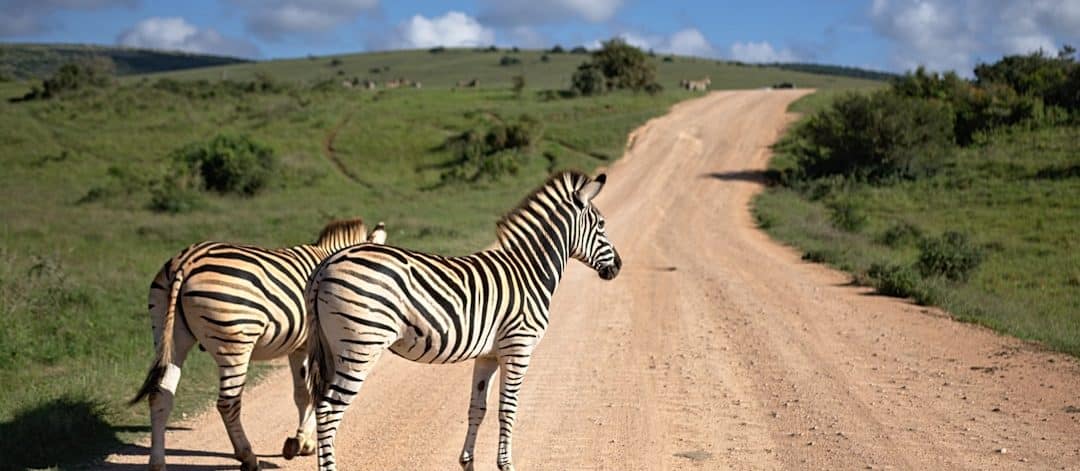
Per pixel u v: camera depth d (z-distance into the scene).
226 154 35.81
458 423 7.45
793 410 7.84
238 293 5.56
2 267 13.21
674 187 35.94
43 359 9.30
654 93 64.81
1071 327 12.20
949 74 42.78
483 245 19.91
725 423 7.45
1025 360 9.84
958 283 16.31
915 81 42.84
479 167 40.16
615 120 50.53
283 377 9.02
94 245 19.59
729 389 8.62
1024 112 38.56
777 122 49.41
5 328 9.78
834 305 13.74
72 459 6.14
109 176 38.69
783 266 18.58
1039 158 33.09
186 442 6.72
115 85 69.00
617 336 11.30
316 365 5.20
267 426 7.26
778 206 30.73
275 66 144.62
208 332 5.56
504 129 44.22
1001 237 22.80
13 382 8.27
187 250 5.74
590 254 6.55
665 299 14.31
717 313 13.03
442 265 5.43
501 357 5.82
